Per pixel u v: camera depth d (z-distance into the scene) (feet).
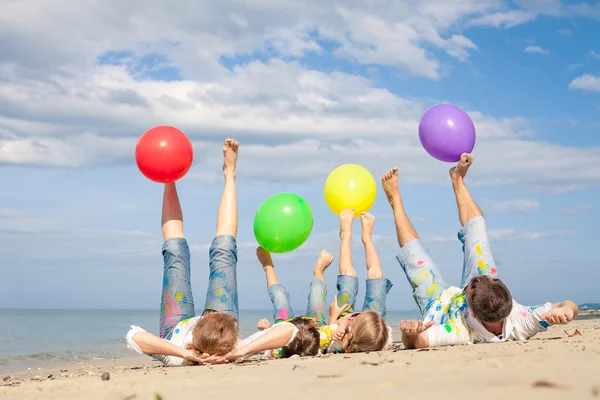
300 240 17.34
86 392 7.77
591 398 4.88
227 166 16.06
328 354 12.74
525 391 5.32
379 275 17.58
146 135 15.48
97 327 59.00
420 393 5.54
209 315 12.31
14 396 7.75
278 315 17.24
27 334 45.37
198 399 6.23
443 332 13.20
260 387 6.92
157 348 12.22
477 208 15.31
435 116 16.33
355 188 18.33
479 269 14.71
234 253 15.28
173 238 15.17
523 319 13.01
